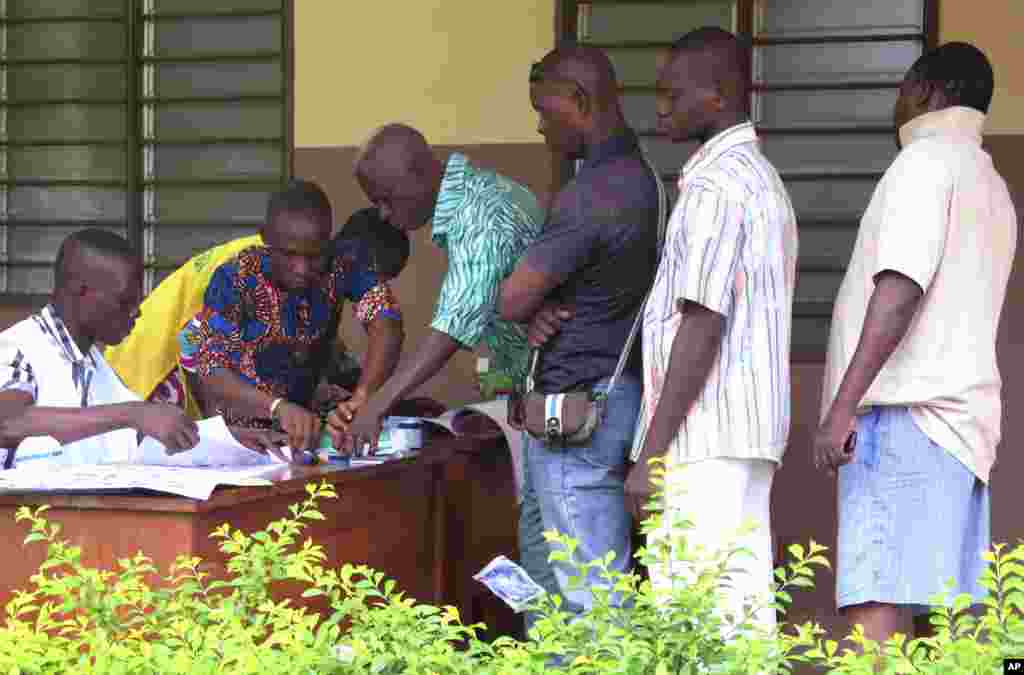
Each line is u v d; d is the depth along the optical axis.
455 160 4.04
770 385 3.43
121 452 3.77
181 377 4.77
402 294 6.33
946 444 3.48
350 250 4.39
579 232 3.61
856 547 3.56
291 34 6.52
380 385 4.26
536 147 6.23
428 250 6.31
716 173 3.43
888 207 3.47
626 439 3.70
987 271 3.57
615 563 3.71
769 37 6.07
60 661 2.28
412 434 4.30
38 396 3.45
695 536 3.40
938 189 3.45
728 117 3.53
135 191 6.79
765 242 3.43
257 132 6.62
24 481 3.06
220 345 4.13
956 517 3.48
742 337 3.41
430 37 6.32
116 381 3.71
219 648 2.26
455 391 6.20
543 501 3.75
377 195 4.15
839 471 3.64
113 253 3.49
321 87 6.47
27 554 3.12
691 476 3.42
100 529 3.07
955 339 3.50
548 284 3.63
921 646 2.33
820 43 6.04
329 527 3.63
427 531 4.37
